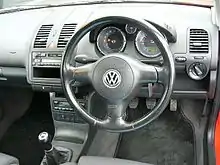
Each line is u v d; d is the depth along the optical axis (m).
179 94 0.88
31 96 1.20
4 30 0.97
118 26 0.81
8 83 1.03
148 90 0.74
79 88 0.87
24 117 1.23
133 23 0.68
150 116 0.69
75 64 0.80
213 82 0.84
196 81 0.86
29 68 0.92
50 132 1.18
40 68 0.91
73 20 0.91
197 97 0.89
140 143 1.12
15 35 0.95
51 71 0.91
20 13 1.02
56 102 0.98
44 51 0.90
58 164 0.83
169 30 0.78
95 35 0.83
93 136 1.03
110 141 1.11
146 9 0.91
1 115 1.20
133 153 1.09
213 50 0.81
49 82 0.92
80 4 0.99
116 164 0.65
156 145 1.11
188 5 0.91
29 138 1.19
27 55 0.93
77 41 0.72
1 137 1.20
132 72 0.68
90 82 0.71
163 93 0.69
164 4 0.93
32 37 0.93
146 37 0.79
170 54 0.67
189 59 0.82
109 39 0.82
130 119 1.06
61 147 0.95
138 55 0.81
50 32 0.91
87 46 0.84
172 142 1.10
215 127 0.95
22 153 1.15
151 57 0.80
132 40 0.82
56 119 1.00
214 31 0.82
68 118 0.98
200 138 1.05
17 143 1.18
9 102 1.20
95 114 0.95
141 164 0.65
